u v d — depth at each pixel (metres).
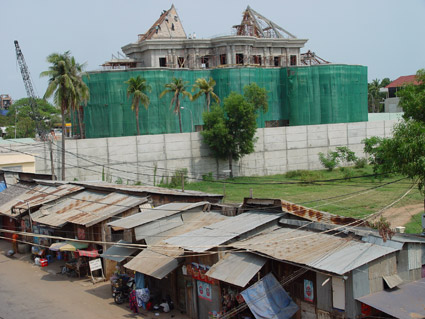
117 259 24.06
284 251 18.00
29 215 32.56
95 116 74.38
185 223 24.70
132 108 65.62
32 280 28.38
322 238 18.95
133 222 23.67
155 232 23.64
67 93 51.44
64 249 27.47
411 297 16.03
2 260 33.66
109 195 32.19
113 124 74.19
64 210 31.52
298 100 82.44
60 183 37.91
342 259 16.53
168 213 24.41
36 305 23.83
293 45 91.94
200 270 20.92
